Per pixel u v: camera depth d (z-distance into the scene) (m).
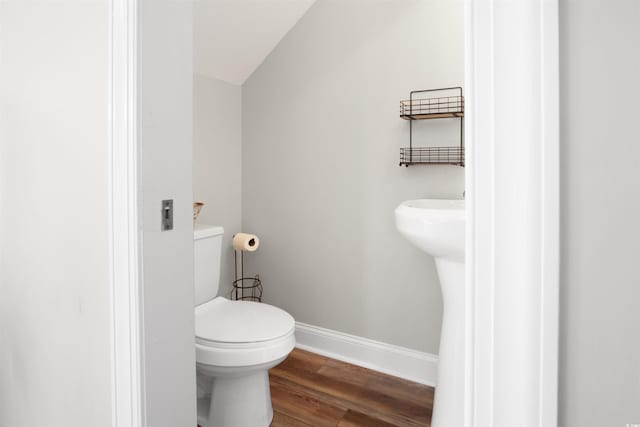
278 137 2.40
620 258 0.42
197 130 2.22
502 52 0.45
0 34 1.24
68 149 1.02
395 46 1.99
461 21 1.82
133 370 0.88
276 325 1.64
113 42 0.87
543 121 0.43
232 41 2.16
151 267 0.90
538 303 0.45
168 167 0.93
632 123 0.40
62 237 1.06
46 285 1.12
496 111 0.46
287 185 2.38
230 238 2.48
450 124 1.87
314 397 1.88
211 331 1.57
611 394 0.43
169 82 0.93
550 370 0.44
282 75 2.36
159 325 0.92
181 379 0.99
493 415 0.48
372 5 2.04
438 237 1.28
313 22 2.23
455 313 1.43
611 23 0.41
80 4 0.97
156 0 0.89
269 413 1.69
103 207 0.94
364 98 2.09
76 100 0.99
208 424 1.69
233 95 2.47
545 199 0.44
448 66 1.86
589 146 0.43
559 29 0.44
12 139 1.21
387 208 2.05
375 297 2.12
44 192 1.11
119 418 0.91
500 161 0.46
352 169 2.15
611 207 0.42
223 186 2.42
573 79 0.43
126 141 0.86
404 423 1.69
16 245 1.21
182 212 0.98
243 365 1.49
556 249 0.44
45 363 1.14
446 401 1.45
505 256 0.46
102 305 0.96
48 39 1.07
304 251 2.35
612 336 0.42
